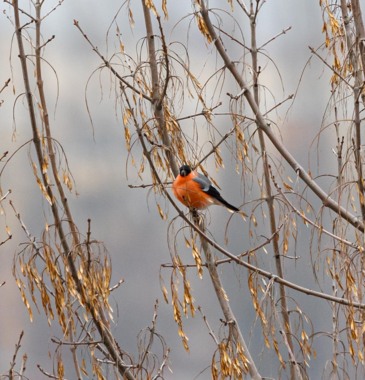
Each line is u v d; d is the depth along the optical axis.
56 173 9.94
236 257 10.11
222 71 10.87
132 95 10.89
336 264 9.49
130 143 10.70
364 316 9.16
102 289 9.80
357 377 9.20
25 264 9.77
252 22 11.23
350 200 9.38
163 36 10.49
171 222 10.20
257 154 10.85
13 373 10.50
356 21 9.55
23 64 9.95
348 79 9.93
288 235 10.38
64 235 9.90
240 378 9.84
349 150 9.32
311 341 10.06
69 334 10.08
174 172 11.19
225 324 10.44
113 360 9.90
